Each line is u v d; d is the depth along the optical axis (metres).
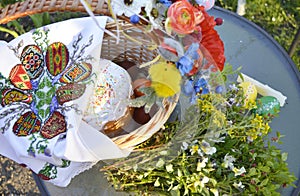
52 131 1.02
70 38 1.12
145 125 1.00
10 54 1.12
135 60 1.16
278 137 1.16
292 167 1.22
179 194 1.07
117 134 1.06
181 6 0.88
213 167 1.11
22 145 1.02
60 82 1.08
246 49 1.34
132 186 1.15
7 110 1.08
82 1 0.87
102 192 1.18
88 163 1.10
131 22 0.93
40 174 1.06
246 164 1.12
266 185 1.09
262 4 1.94
